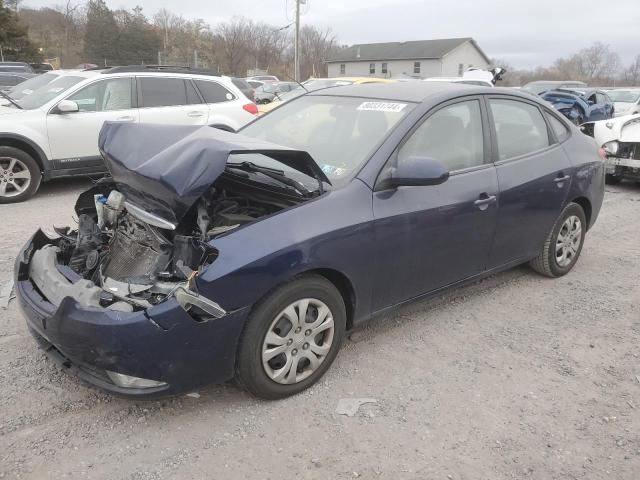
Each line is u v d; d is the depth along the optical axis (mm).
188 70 8781
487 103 4242
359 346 3826
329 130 3926
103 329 2635
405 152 3596
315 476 2641
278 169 3500
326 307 3227
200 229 2988
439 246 3752
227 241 2855
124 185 3391
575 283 5070
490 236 4133
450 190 3766
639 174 8820
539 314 4418
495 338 4008
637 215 7711
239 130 4488
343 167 3506
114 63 59969
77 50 64312
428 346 3859
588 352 3857
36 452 2721
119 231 3385
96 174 8164
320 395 3260
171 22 69000
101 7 61750
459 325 4188
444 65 66938
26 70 24938
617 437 2990
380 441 2896
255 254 2850
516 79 85875
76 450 2750
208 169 2830
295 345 3145
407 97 3945
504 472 2717
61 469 2625
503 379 3496
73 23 66375
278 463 2717
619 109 19906
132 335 2629
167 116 8344
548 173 4547
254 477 2623
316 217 3107
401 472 2688
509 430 3020
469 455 2822
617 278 5234
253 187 3248
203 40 67500
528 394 3350
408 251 3555
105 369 2711
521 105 4578
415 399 3258
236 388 3303
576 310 4504
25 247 3535
